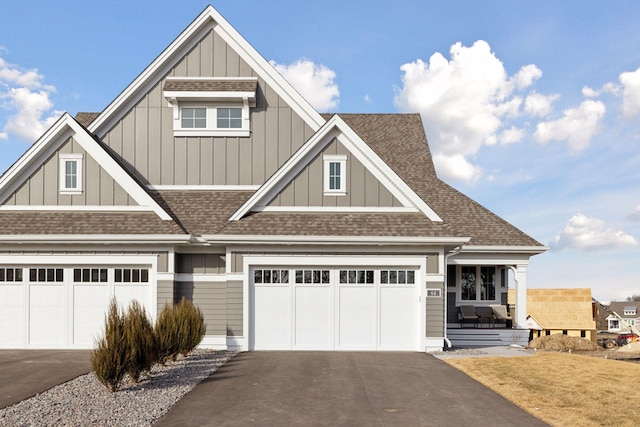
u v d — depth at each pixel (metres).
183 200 19.06
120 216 17.19
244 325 16.86
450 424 8.59
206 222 17.91
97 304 16.91
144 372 11.88
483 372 13.12
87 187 17.42
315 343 16.98
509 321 22.61
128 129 19.66
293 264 17.00
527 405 9.84
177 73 19.92
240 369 13.35
